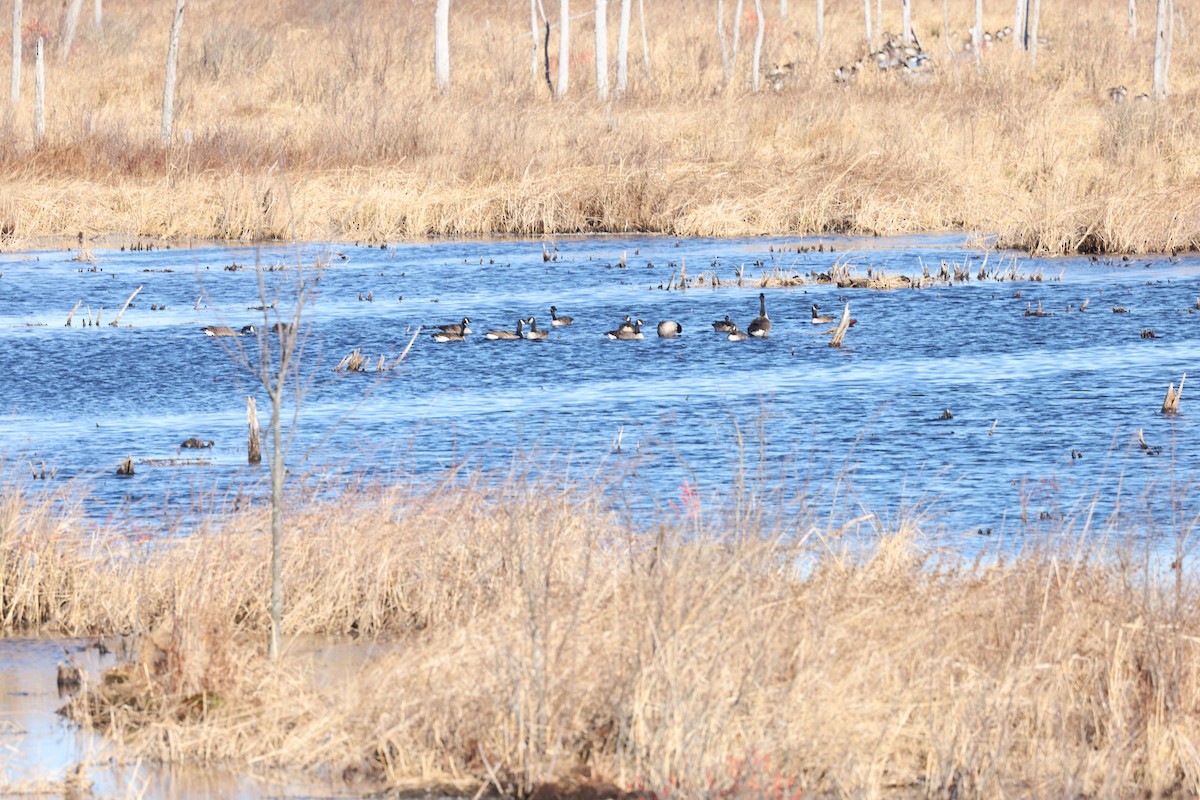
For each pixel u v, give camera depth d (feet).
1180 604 31.94
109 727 31.32
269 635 36.52
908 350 74.38
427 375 70.08
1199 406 61.00
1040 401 62.34
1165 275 95.86
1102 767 28.43
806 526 39.04
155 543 41.32
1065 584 32.89
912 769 29.07
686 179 121.19
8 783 28.66
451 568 37.68
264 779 28.99
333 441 57.16
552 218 118.32
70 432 59.82
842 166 122.11
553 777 28.22
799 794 27.86
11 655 36.40
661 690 28.81
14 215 117.08
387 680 30.60
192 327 81.71
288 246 112.47
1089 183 114.62
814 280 94.99
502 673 29.89
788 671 30.12
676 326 78.48
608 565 35.65
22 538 40.11
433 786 28.48
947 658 30.25
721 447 54.90
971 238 111.86
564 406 62.80
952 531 43.14
